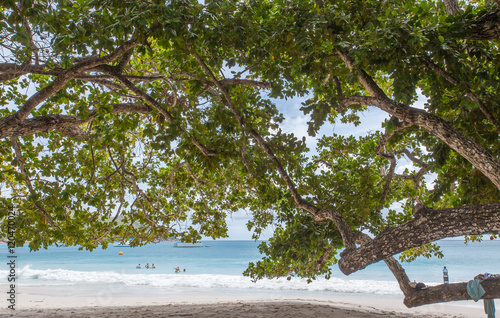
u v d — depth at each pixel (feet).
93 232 30.83
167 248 282.77
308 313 23.00
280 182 25.23
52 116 17.04
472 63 18.26
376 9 18.75
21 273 99.09
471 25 15.20
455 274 100.78
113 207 32.81
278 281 78.84
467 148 14.05
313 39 17.56
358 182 28.45
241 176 30.83
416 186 28.17
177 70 22.56
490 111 18.85
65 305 42.52
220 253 213.66
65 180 24.38
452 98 19.93
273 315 21.84
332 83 22.76
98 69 16.96
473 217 13.61
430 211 14.92
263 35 17.13
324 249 26.96
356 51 15.67
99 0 14.51
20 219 20.63
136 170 32.22
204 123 22.53
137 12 13.50
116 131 20.88
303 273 33.42
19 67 16.15
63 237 21.81
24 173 21.42
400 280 18.97
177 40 14.58
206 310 25.50
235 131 23.30
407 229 15.23
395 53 15.40
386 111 16.79
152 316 22.21
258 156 25.54
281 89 22.15
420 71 17.01
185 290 67.51
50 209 21.94
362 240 18.35
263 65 21.47
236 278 86.17
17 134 16.01
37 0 13.35
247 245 329.72
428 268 113.70
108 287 71.31
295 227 27.14
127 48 15.49
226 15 16.87
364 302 50.47
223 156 21.76
